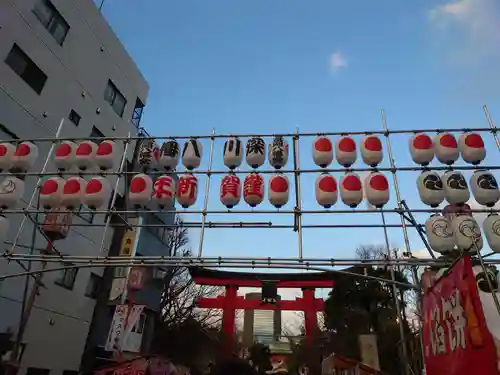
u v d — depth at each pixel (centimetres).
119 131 2114
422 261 845
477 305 479
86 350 1753
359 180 938
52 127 1623
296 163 1015
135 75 2342
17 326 1385
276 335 2711
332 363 1405
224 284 2170
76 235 1733
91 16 1964
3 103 1395
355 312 1962
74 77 1800
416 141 959
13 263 1395
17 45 1479
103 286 1905
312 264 877
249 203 970
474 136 945
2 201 1005
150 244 2061
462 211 880
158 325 2161
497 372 436
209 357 1535
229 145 1034
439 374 584
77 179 1017
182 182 1007
